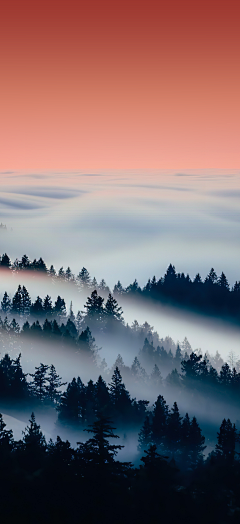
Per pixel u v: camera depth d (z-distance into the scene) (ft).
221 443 358.23
